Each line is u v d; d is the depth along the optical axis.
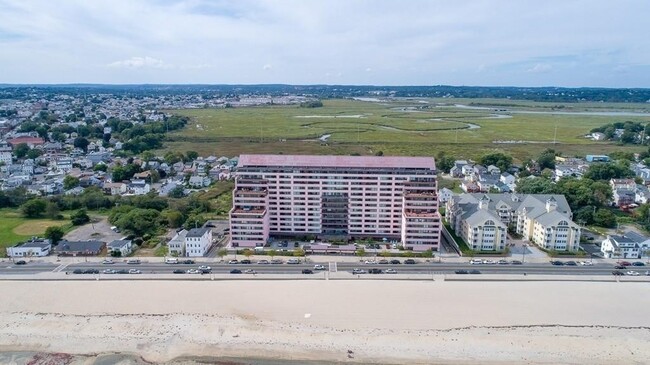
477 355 141.75
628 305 168.38
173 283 184.75
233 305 167.88
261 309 165.12
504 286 182.50
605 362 139.12
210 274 192.50
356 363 138.88
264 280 187.62
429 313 162.50
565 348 144.38
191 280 187.50
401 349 144.38
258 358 140.88
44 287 181.38
